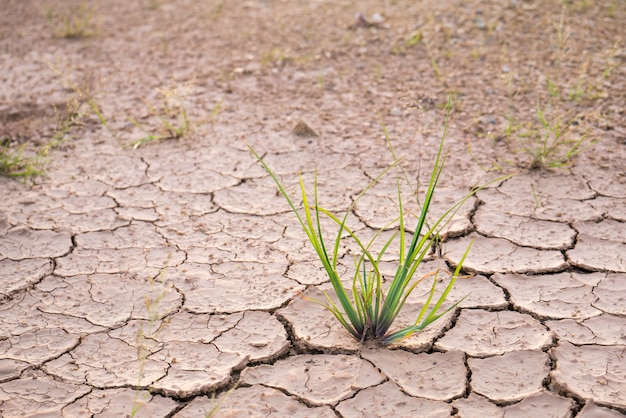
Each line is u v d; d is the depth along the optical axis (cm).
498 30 279
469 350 168
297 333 172
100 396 163
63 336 173
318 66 262
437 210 199
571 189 204
